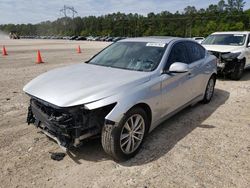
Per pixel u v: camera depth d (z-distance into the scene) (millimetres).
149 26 116562
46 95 3379
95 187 3000
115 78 3697
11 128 4527
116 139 3287
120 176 3207
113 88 3371
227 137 4309
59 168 3361
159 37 5141
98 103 3156
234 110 5672
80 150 3793
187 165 3459
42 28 165625
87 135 3316
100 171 3309
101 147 3889
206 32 90188
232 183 3086
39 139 4125
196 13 109375
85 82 3580
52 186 3012
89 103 3152
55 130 3361
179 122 4930
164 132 4469
